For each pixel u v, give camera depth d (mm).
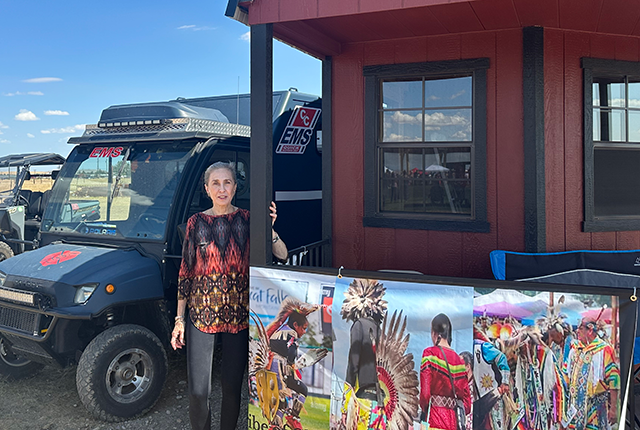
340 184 4820
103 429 4023
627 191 4383
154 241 4566
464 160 4398
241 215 3457
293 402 3271
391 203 4676
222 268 3338
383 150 4691
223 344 3426
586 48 4219
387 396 3008
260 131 3492
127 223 4793
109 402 4031
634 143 4379
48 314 3955
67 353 4195
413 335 2949
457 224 4379
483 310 2803
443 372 2877
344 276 3145
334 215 4852
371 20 3994
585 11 3719
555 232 4191
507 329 2754
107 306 4047
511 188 4223
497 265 4051
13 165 9039
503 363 2760
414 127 4562
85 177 5227
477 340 2812
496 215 4273
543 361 2688
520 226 4207
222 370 3422
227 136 5203
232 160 5367
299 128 6180
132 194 4926
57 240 5074
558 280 3984
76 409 4383
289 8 3367
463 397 2832
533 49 4086
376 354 3043
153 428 4047
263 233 3434
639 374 3336
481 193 4297
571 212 4215
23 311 4203
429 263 4520
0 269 4535
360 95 4707
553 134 4160
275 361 3332
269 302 3365
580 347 2633
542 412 2684
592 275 4008
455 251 4426
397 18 3945
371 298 3061
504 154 4230
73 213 5148
